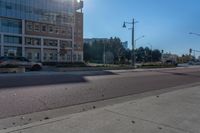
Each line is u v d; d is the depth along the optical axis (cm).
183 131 572
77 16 8456
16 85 1387
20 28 6744
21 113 764
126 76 2331
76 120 639
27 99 980
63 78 1927
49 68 3575
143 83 1755
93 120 643
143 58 12312
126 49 12206
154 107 817
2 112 768
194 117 696
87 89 1328
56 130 555
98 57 11744
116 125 604
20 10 6712
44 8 7262
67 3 7862
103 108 793
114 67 4047
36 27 7081
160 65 5562
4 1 6388
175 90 1348
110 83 1666
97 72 2952
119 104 866
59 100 988
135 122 632
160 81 1953
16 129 559
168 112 750
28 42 6900
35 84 1459
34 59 7038
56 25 7569
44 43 7262
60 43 7675
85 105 919
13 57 2988
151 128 587
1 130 560
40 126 582
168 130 576
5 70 2650
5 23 6431
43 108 841
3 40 6372
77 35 8412
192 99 990
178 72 3397
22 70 2811
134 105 846
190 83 1850
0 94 1069
